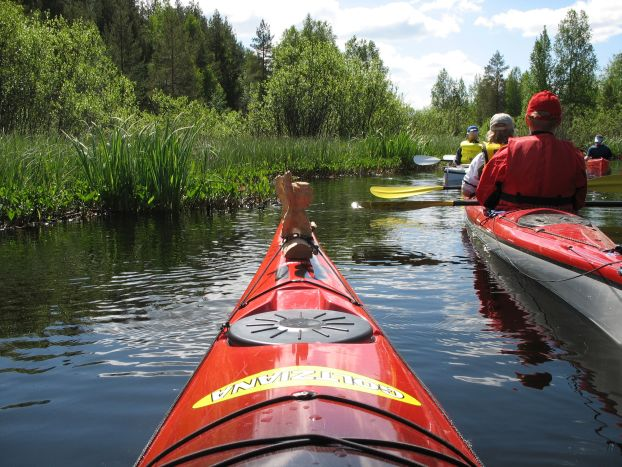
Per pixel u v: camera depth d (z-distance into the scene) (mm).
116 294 4164
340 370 1536
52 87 19062
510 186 4789
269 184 11500
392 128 29156
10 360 2930
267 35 93000
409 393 1518
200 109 43719
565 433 2143
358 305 2371
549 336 3197
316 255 3033
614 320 3049
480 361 2850
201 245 6125
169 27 73188
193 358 2941
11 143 9734
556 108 4582
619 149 34938
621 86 71188
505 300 3924
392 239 6406
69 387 2594
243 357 1677
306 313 1986
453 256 5441
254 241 6348
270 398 1375
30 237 6824
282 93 27406
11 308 3848
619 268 2957
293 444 1142
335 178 16547
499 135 6297
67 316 3660
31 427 2234
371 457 1130
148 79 69750
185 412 1469
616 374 2670
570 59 67688
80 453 2047
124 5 82000
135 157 9383
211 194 9781
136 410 2367
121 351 3045
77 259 5430
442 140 28969
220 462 1116
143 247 6039
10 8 18188
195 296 4094
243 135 20094
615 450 2021
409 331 3299
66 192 8734
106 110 21312
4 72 17547
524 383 2588
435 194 11227
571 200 4785
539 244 3854
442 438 1318
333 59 28516
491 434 2141
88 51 22562
